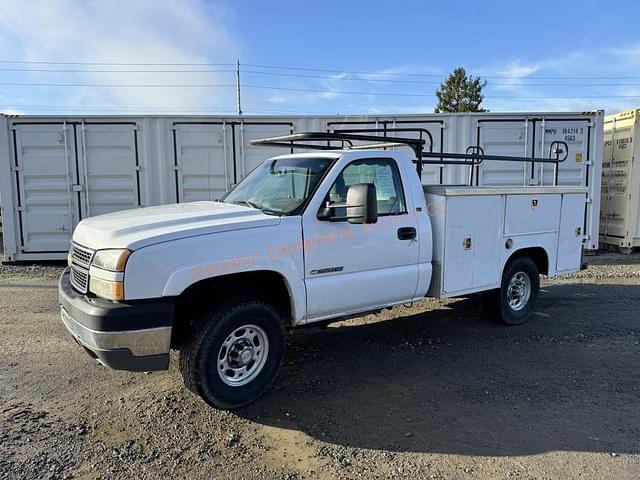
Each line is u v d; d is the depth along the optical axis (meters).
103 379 4.68
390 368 5.02
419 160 5.77
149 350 3.65
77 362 5.09
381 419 3.97
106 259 3.68
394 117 10.59
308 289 4.39
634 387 4.54
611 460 3.37
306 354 5.42
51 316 6.78
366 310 4.92
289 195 4.69
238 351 4.12
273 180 5.04
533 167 10.83
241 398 4.10
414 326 6.44
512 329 6.30
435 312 7.10
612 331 6.18
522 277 6.47
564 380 4.70
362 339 5.93
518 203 6.14
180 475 3.21
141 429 3.77
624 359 5.24
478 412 4.08
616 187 12.05
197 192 10.52
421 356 5.36
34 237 10.41
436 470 3.28
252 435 3.72
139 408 4.09
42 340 5.76
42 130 10.16
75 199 10.34
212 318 3.94
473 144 10.71
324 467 3.32
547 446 3.56
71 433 3.69
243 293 4.25
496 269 6.00
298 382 4.68
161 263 3.68
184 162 10.43
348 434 3.74
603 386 4.56
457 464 3.34
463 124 10.68
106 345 3.55
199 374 3.89
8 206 10.24
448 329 6.30
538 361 5.19
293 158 5.17
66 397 4.29
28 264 10.61
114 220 4.21
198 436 3.69
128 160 10.34
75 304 3.79
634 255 11.76
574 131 10.84
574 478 3.17
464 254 5.59
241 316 4.05
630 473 3.22
